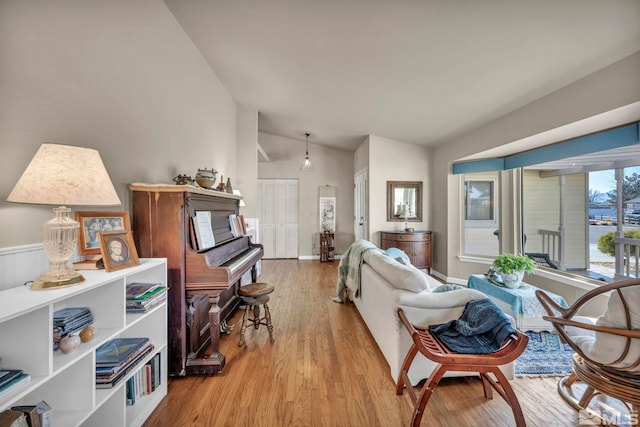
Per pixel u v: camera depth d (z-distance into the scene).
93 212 1.55
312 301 3.66
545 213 3.50
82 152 1.20
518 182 3.83
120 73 1.88
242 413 1.60
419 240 4.68
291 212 6.87
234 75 3.63
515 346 1.42
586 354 1.35
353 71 2.92
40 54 1.33
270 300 3.71
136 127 2.04
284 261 6.54
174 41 2.60
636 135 2.25
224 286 1.94
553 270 3.31
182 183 2.24
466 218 4.49
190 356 1.99
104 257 1.39
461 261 4.46
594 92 2.13
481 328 1.57
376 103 3.65
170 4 2.41
